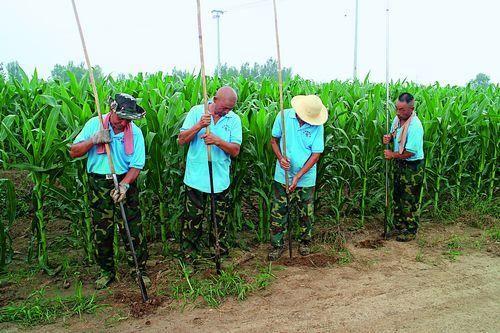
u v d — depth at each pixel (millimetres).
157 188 4664
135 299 3852
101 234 3908
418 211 5410
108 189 3830
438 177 6137
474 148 6406
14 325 3459
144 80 11180
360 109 6176
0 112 7766
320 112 4523
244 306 3816
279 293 4047
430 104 6508
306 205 4816
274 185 4773
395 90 10125
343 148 5680
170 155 4715
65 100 4602
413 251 5141
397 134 5203
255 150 5035
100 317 3607
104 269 4113
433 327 3518
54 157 4230
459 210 6422
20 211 5887
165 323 3531
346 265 4703
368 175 5816
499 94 10219
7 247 4605
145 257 4160
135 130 3855
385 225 5508
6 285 4113
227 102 4035
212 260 4645
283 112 4418
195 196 4336
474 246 5285
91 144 3611
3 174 7094
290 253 4777
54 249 4926
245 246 5090
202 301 3887
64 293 4004
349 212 6121
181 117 4672
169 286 4098
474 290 4168
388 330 3469
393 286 4219
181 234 4617
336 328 3480
